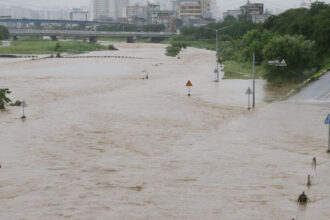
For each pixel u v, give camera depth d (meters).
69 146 27.98
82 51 171.25
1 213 16.67
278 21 120.50
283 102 44.94
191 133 31.61
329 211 16.42
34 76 77.06
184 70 90.44
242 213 16.39
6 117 38.84
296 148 26.44
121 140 29.58
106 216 16.33
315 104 43.03
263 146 27.09
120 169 22.50
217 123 35.22
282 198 17.88
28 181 20.62
